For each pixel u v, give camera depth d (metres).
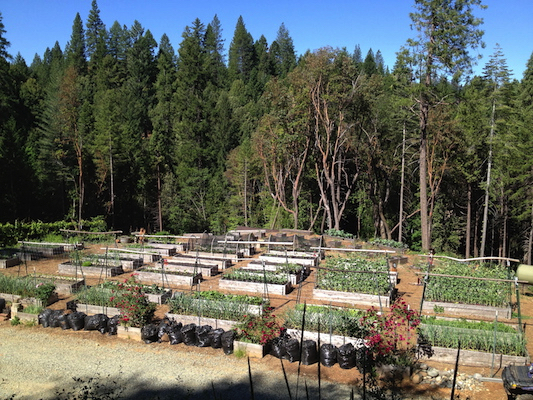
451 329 10.07
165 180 50.19
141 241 24.16
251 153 47.09
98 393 8.59
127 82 77.00
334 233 28.42
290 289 15.27
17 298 13.66
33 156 42.44
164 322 11.63
